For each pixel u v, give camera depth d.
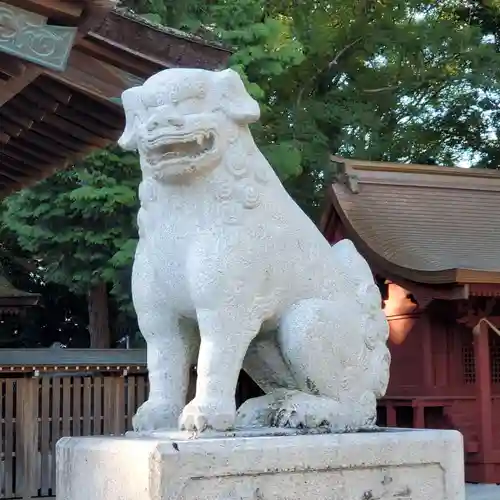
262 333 3.15
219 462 2.64
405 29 16.72
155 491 2.56
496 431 11.45
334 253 3.41
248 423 3.10
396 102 17.67
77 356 8.27
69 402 7.96
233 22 10.83
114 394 8.12
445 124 19.58
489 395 11.27
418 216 12.97
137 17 4.73
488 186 13.97
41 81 5.20
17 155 6.75
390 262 11.49
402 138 17.75
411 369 12.34
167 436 2.82
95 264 11.93
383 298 12.84
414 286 11.28
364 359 3.24
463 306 11.25
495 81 17.41
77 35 4.06
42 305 16.33
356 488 2.91
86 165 10.52
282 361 3.18
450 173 13.94
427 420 11.95
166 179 2.96
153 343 3.11
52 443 7.88
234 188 2.97
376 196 13.16
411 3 17.45
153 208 3.06
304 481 2.80
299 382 3.11
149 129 2.90
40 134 6.20
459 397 11.48
